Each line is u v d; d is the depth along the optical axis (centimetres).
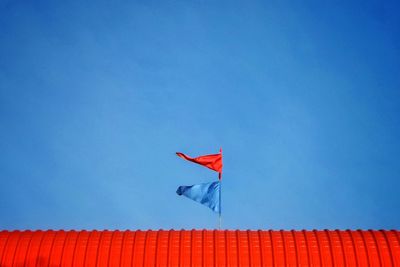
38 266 1736
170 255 1730
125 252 1747
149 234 1819
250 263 1706
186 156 2212
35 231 1880
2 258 1753
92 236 1816
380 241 1764
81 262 1734
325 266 1703
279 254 1722
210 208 2128
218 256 1723
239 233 1814
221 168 2183
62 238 1811
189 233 1814
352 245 1750
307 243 1755
